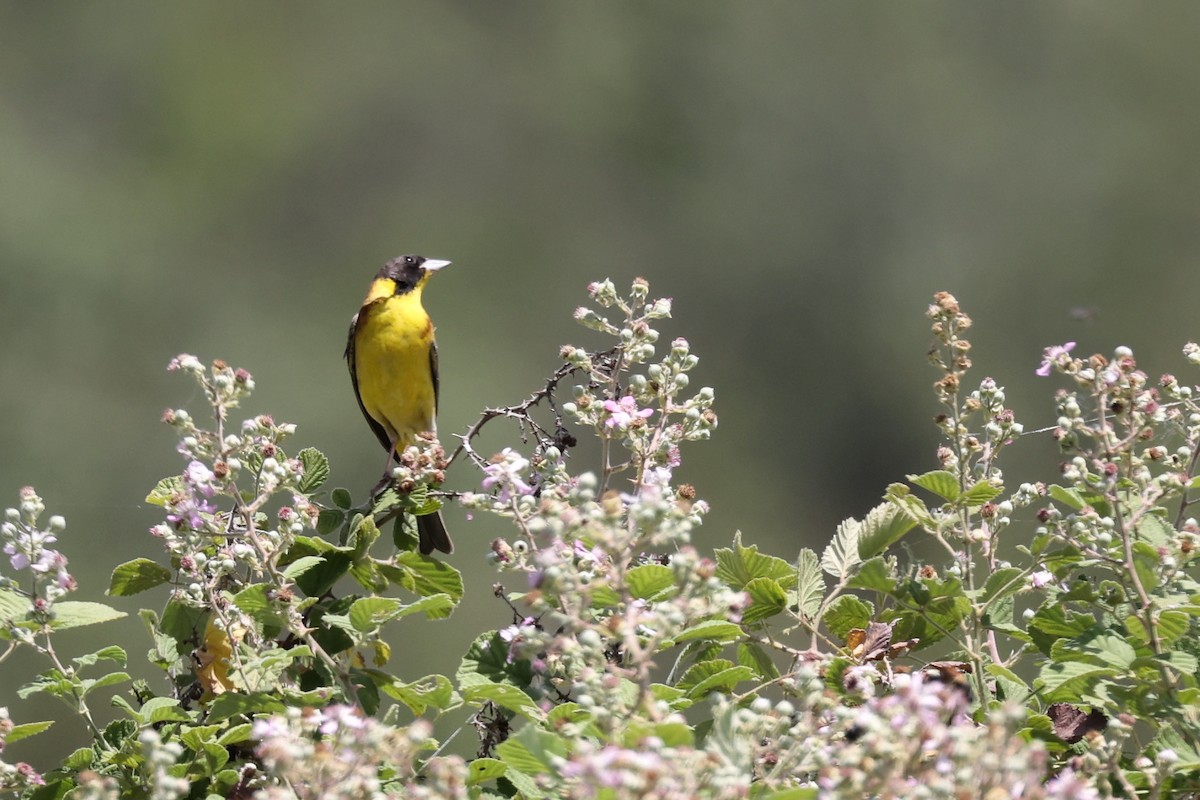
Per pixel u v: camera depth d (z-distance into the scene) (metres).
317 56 26.42
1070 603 4.07
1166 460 3.93
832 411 23.44
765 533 21.77
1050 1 26.42
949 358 4.08
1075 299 24.47
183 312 23.72
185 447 3.69
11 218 23.19
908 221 25.06
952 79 26.09
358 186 25.80
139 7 25.88
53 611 3.66
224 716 3.50
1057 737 3.67
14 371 21.95
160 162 25.09
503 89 26.66
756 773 3.18
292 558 3.97
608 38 26.72
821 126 25.92
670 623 2.98
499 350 23.81
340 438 22.31
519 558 3.49
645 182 25.92
